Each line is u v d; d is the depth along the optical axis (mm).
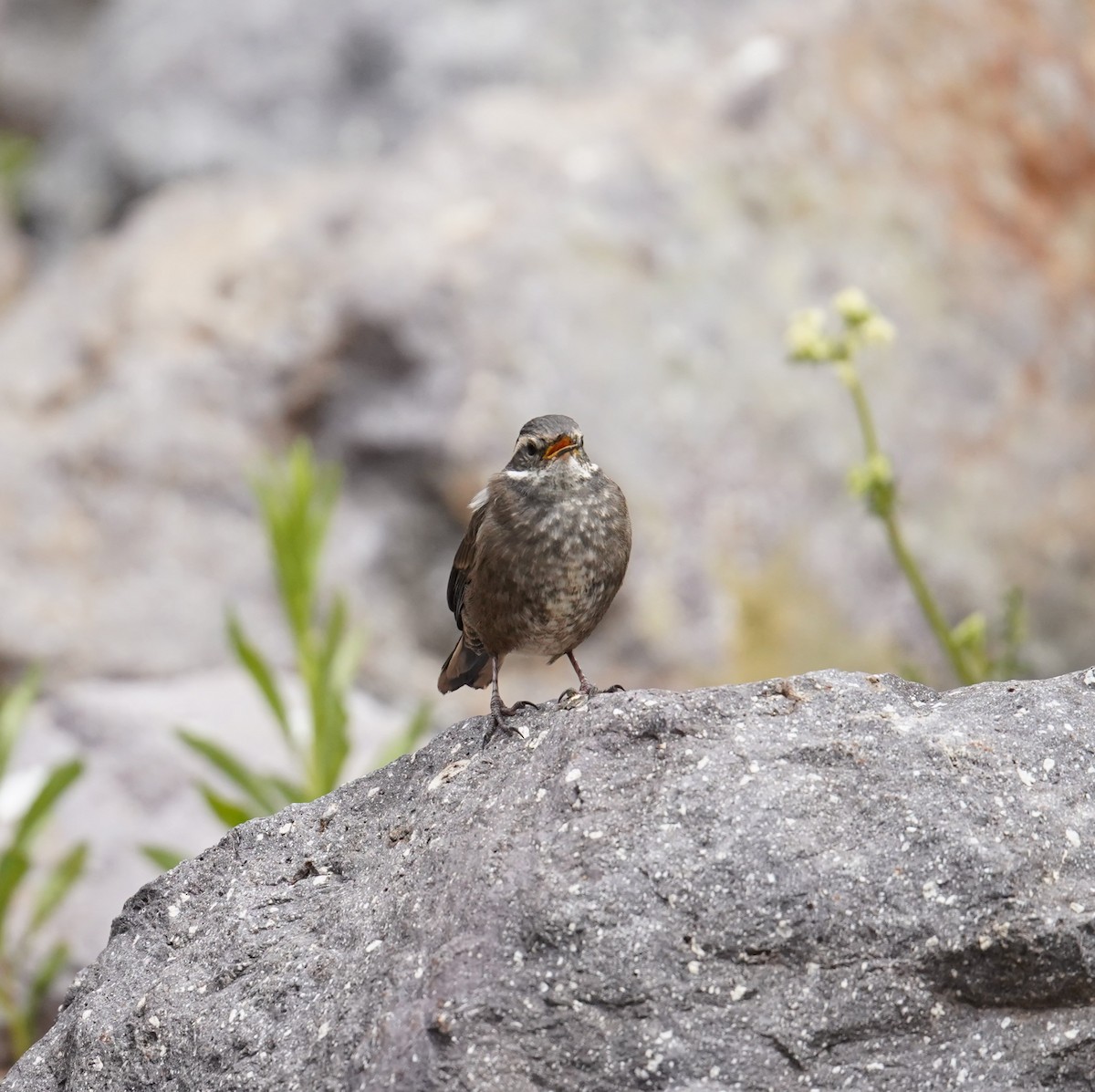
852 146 16609
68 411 15930
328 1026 5488
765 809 5422
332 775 9656
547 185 15992
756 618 14008
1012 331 15930
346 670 10117
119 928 6402
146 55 21125
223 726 12547
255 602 14648
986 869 5227
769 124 16562
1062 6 18203
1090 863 5324
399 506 14781
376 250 15758
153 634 14305
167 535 14867
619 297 15141
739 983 5176
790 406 14922
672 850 5355
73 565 14672
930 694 5953
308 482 10688
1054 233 16828
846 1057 5105
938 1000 5168
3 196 23312
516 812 5676
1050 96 17516
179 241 17266
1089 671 5977
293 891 6160
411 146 17984
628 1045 5113
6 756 10367
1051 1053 5094
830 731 5691
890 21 17391
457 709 13719
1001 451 15281
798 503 14508
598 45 19359
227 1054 5648
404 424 14805
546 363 14727
